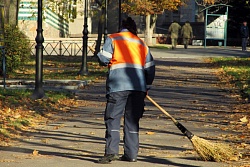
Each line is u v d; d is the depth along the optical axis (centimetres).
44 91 3828
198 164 1822
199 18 14225
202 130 2555
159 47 10512
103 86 4431
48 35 9319
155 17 10769
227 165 1805
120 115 1852
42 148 2128
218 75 5541
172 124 2734
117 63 1852
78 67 6153
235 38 11950
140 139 2331
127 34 1884
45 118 2902
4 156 1950
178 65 6800
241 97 3803
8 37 5028
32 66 5975
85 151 2073
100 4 7144
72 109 3244
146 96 1894
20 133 2453
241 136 2377
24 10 8519
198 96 3884
